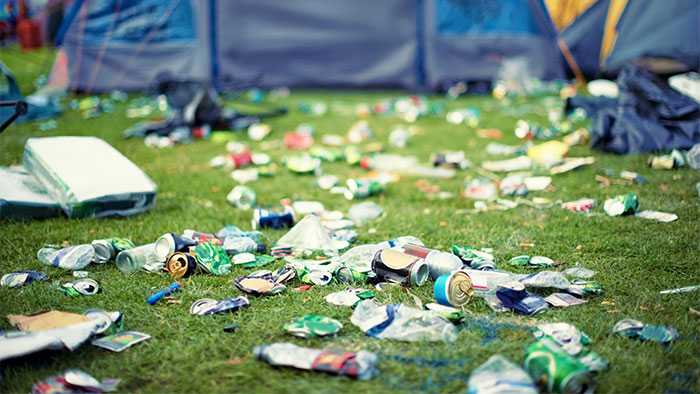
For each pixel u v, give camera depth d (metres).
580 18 9.23
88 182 4.71
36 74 10.80
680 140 5.49
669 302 4.04
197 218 4.75
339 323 3.91
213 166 5.53
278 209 4.86
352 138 6.29
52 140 4.85
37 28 14.91
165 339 3.90
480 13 9.30
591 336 3.88
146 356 3.82
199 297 4.10
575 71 9.36
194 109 6.50
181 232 4.59
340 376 3.73
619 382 3.71
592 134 5.61
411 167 5.50
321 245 4.43
